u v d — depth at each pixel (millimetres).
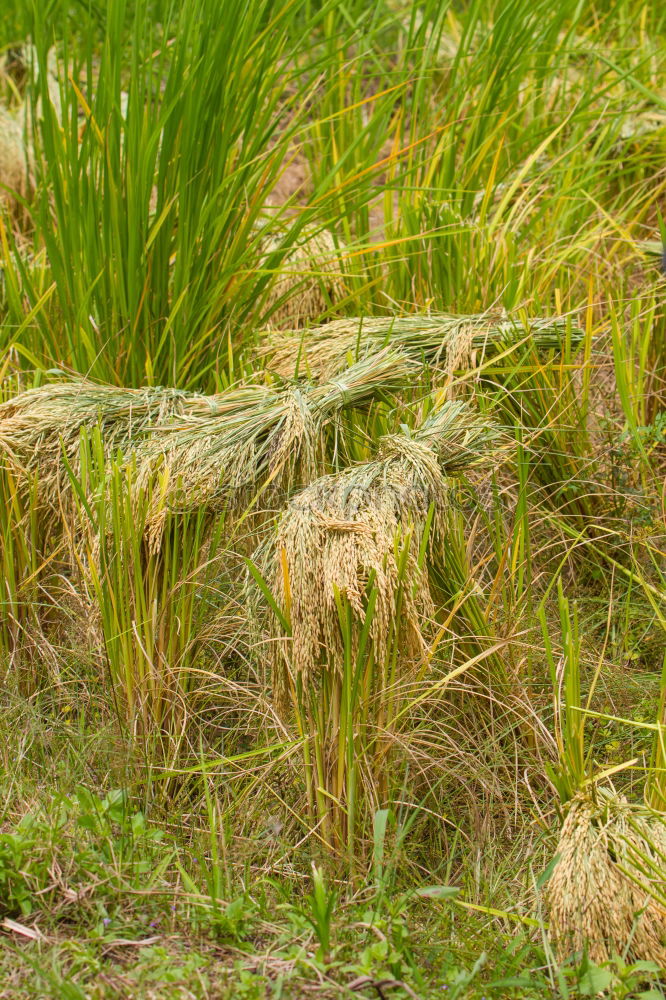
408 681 2906
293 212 5719
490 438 3213
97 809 2818
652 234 5410
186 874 2664
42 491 3424
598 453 4074
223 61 3727
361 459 3643
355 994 2297
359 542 2717
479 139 4871
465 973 2447
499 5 5414
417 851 3006
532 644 3377
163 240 3902
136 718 3188
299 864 2898
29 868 2625
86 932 2502
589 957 2475
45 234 3990
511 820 3072
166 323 3957
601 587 3941
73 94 3932
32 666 3535
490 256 4480
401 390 3580
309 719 2854
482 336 3842
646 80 5715
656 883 2508
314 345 3922
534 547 3885
